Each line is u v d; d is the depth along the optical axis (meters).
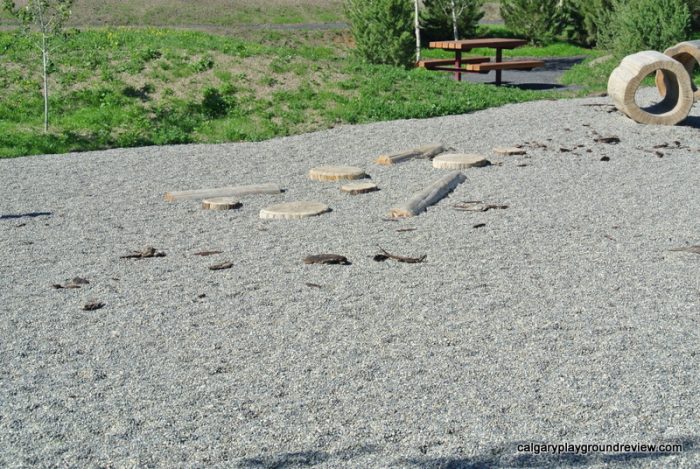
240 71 17.47
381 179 10.98
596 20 33.06
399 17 24.44
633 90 13.92
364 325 5.82
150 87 16.45
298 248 7.86
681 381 4.80
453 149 12.80
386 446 4.20
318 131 14.91
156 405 4.71
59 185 10.98
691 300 6.15
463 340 5.49
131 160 12.63
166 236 8.48
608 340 5.43
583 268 6.99
